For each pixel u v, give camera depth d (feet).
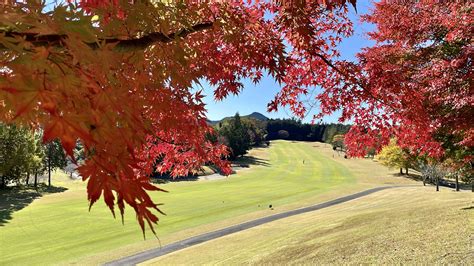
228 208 97.04
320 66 16.79
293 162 257.75
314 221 65.16
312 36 12.41
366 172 204.64
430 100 19.16
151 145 14.38
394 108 18.13
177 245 59.52
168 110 10.57
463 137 29.35
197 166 15.85
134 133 4.91
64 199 117.60
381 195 112.78
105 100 4.52
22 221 82.07
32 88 3.83
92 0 5.85
